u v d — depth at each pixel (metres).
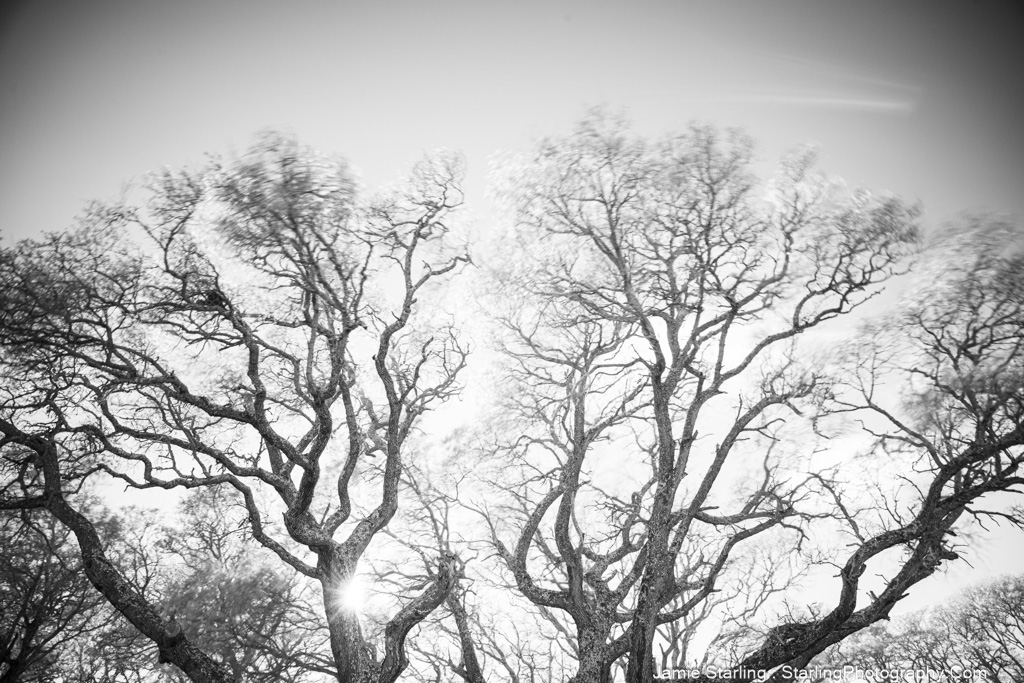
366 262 17.31
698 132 17.42
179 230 16.02
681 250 17.42
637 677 15.65
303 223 15.53
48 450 16.66
